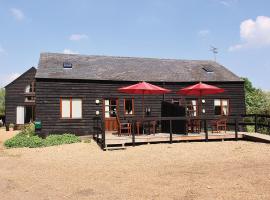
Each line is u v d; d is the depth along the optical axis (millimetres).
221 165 10133
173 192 7301
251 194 6949
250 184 7707
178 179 8469
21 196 7371
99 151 13766
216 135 16109
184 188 7582
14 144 16109
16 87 33906
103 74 21359
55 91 19875
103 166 10570
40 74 19891
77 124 20125
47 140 16891
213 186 7648
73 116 20156
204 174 8922
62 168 10422
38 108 19516
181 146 14344
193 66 25359
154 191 7445
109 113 20891
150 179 8586
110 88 20922
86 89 20469
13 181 8734
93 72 21438
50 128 19641
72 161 11688
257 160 10836
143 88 15672
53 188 7969
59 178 9000
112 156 12438
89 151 13859
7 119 33469
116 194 7320
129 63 24203
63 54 23781
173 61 26094
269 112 28344
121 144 14555
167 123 18672
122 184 8172
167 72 23359
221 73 24375
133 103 21359
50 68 20969
